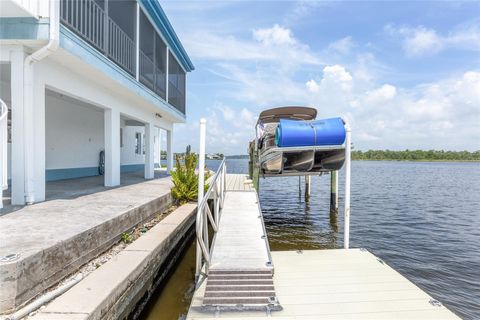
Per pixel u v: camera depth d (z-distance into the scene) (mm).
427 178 36562
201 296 3643
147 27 10461
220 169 6215
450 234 10180
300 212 13391
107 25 7297
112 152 8562
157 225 6184
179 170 8859
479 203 16641
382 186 26406
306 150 6992
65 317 2611
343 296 3719
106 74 6992
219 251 4508
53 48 5133
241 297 3543
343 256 5105
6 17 4996
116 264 3904
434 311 3383
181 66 15000
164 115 13070
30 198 5402
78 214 4836
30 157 5355
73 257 3631
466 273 6984
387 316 3289
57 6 5113
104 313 2980
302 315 3295
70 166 10266
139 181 10758
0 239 3422
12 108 5227
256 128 9938
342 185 26984
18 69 5207
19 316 2582
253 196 7926
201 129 4707
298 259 4969
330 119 6984
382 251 8352
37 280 2979
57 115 9562
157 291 4934
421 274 6918
